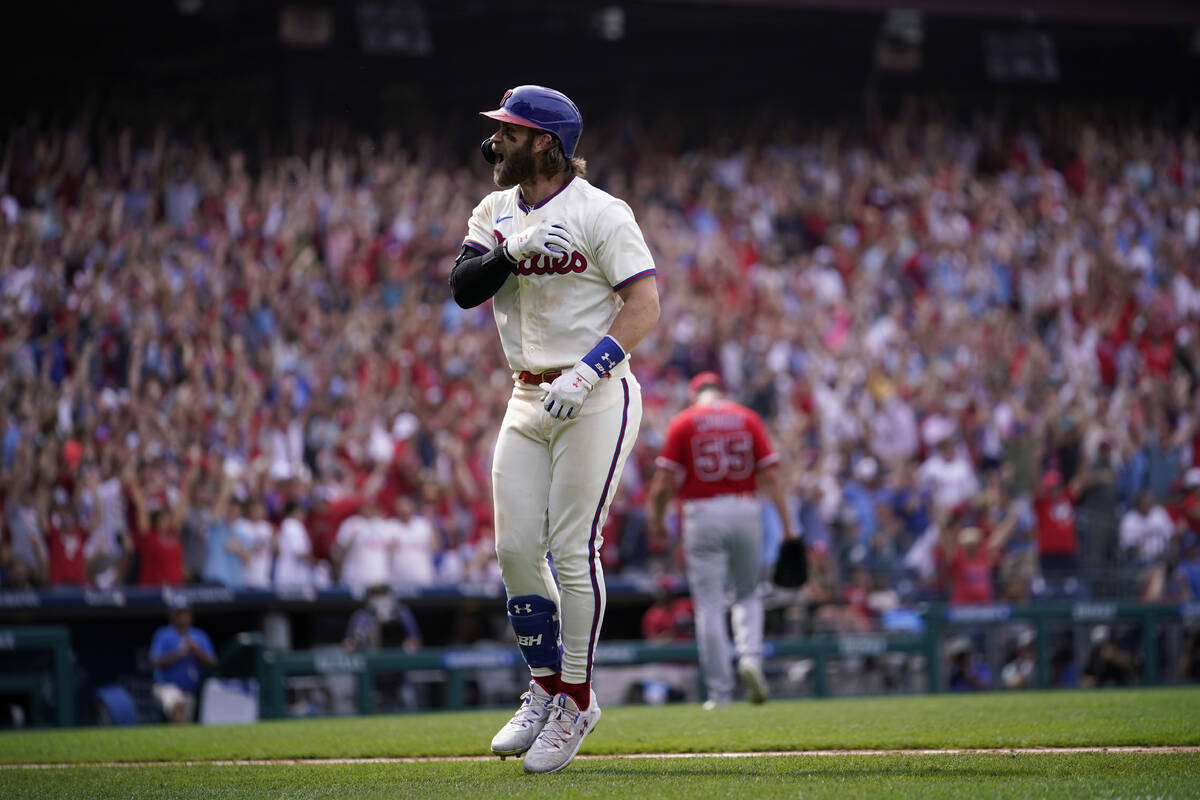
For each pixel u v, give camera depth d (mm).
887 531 48875
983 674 39750
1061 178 81375
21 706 32375
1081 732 17359
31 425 42031
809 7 73125
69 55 72750
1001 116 89438
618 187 73625
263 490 43844
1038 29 82562
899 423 57031
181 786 14070
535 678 14828
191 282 51562
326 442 47812
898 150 78875
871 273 68188
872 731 18438
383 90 79438
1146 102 91500
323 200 61438
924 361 62312
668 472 26656
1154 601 44250
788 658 34625
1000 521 51812
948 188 75938
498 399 52656
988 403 60906
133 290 50781
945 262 69188
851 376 59406
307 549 42438
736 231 70250
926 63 88750
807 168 76938
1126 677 40719
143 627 38438
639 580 41375
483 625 42344
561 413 13742
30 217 52750
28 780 15094
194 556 41188
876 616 42625
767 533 45625
